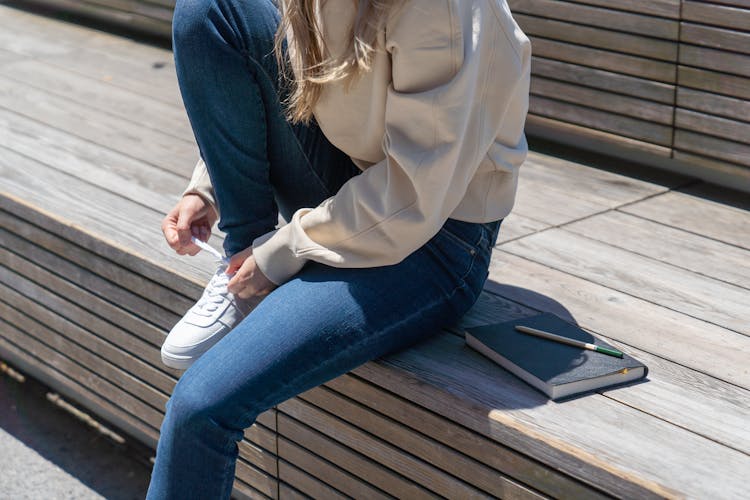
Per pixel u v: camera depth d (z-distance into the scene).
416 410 1.56
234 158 1.58
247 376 1.42
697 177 2.50
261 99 1.55
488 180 1.57
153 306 2.04
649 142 2.51
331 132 1.52
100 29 4.05
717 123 2.36
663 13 2.38
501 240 2.14
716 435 1.40
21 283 2.40
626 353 1.66
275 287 1.57
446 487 1.56
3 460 2.38
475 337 1.62
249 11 1.50
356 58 1.37
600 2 2.49
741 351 1.67
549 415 1.44
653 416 1.45
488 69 1.45
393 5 1.34
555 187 2.45
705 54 2.33
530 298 1.86
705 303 1.85
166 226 1.75
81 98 3.17
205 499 1.46
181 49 1.51
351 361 1.49
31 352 2.45
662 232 2.19
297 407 1.79
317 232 1.50
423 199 1.42
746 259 2.05
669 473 1.31
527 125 2.81
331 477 1.77
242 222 1.63
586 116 2.62
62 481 2.31
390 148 1.40
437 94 1.37
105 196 2.37
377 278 1.50
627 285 1.92
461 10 1.37
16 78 3.39
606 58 2.52
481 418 1.46
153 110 3.06
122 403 2.23
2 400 2.64
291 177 1.66
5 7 4.41
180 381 1.45
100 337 2.22
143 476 2.34
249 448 1.92
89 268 2.18
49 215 2.24
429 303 1.55
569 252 2.08
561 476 1.38
